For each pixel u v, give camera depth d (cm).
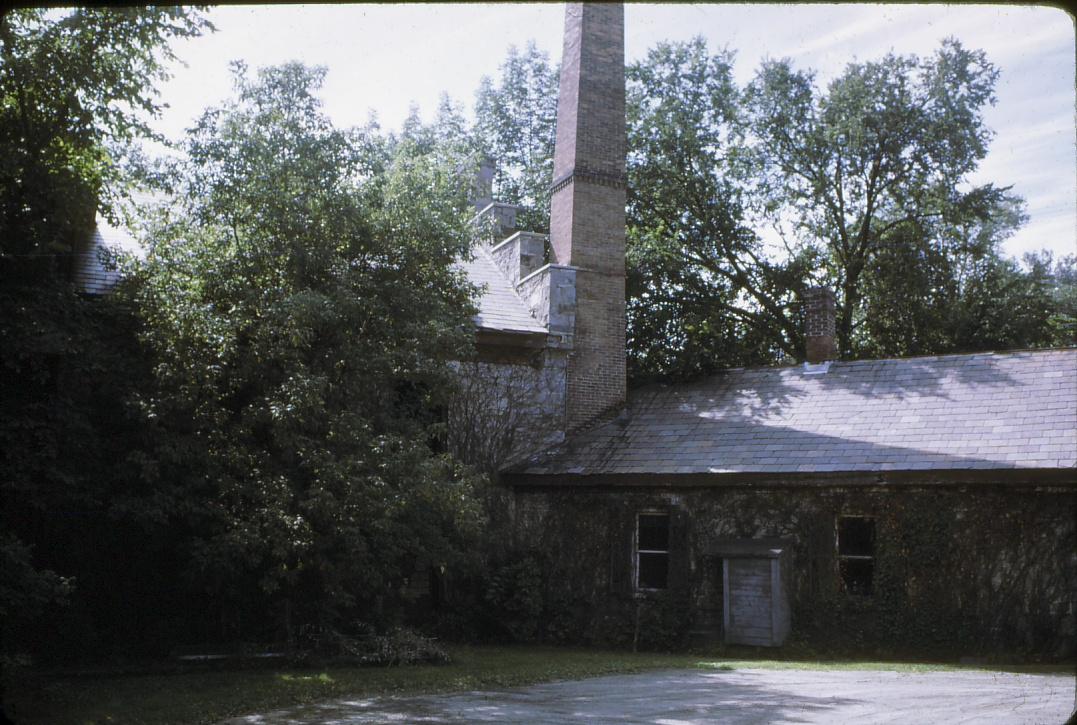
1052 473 1458
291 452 1332
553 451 2003
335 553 1340
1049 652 1452
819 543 1647
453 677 1230
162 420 1285
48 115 1154
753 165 2966
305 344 1307
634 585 1809
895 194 2895
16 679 1060
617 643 1759
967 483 1533
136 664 1299
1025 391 1684
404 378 1488
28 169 1143
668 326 2802
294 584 1376
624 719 916
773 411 1903
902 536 1583
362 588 1436
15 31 1098
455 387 1494
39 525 1385
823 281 3003
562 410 2056
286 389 1264
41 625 1358
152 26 1158
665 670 1371
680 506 1781
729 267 3003
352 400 1444
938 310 2916
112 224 1320
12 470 1209
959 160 2791
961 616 1522
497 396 1989
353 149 1431
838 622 1609
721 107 2928
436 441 1905
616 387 2138
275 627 1437
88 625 1385
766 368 2083
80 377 1282
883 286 2959
